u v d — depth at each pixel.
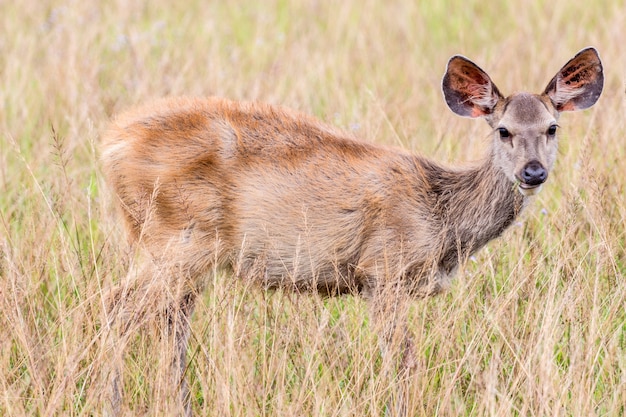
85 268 13.34
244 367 11.98
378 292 13.07
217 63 21.47
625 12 24.59
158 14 26.83
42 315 13.45
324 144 13.28
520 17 25.55
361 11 26.59
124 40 22.81
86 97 19.16
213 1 27.95
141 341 12.55
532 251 14.30
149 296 12.72
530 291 13.06
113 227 14.59
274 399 11.88
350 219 12.99
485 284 13.73
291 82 21.19
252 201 13.03
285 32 25.67
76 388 12.09
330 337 12.71
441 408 11.55
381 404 12.34
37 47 22.81
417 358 12.31
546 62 22.20
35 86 20.86
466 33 25.42
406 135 16.78
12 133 18.20
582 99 13.68
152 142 13.12
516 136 12.89
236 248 13.26
